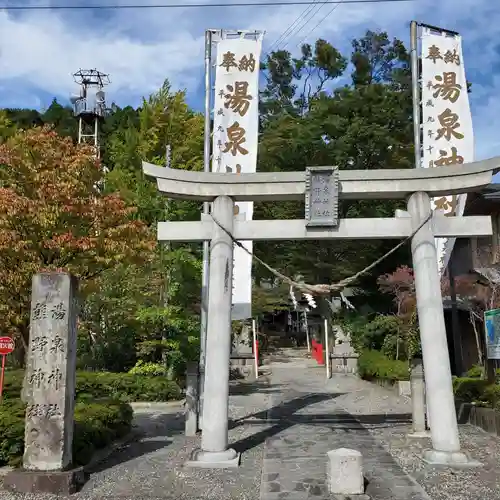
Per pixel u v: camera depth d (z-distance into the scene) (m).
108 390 17.38
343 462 7.64
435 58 14.08
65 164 11.95
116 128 34.78
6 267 11.32
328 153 29.12
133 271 18.69
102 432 10.43
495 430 11.48
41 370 8.20
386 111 29.58
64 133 34.44
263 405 17.16
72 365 8.48
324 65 40.88
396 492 7.66
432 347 9.67
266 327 50.94
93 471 8.94
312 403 17.55
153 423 14.24
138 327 19.30
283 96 42.56
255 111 13.37
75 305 8.72
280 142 29.69
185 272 19.52
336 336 30.02
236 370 28.97
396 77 33.03
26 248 11.17
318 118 30.58
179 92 25.97
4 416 8.98
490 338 11.83
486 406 12.82
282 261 31.23
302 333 46.12
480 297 18.64
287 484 8.13
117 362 20.61
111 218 12.17
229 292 10.13
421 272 10.02
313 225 10.29
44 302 8.41
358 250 29.83
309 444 11.07
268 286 38.97
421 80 14.64
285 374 28.02
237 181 10.50
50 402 8.12
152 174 10.44
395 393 19.72
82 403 11.82
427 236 10.13
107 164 30.52
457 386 14.76
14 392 12.33
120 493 7.73
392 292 25.00
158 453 10.34
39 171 11.83
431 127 13.77
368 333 25.80
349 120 30.16
